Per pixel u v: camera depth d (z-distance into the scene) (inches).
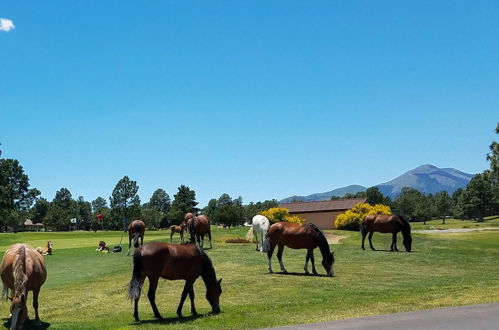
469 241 1544.0
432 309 494.3
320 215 3147.1
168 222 5324.8
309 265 975.0
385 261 1045.8
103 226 6432.1
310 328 412.8
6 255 489.1
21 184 5073.8
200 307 583.2
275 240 869.8
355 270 906.1
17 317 410.0
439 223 5900.6
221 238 1713.8
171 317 509.0
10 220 4945.9
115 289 738.8
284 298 620.1
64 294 706.2
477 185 5964.6
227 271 895.1
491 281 756.6
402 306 517.3
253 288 707.4
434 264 1006.4
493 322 421.7
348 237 1718.8
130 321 492.4
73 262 1191.6
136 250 486.9
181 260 502.6
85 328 469.1
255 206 6176.2
